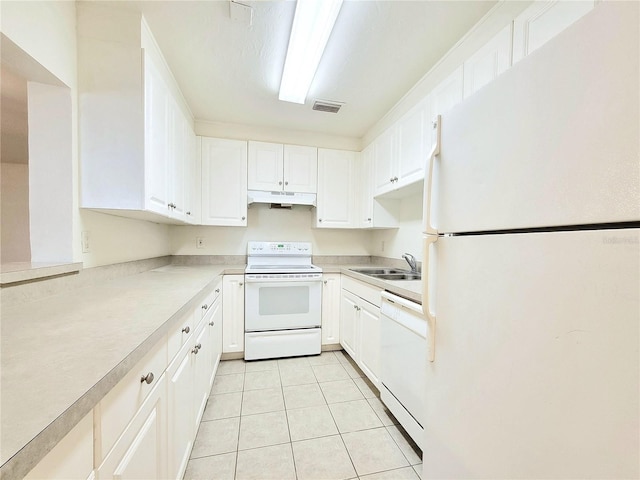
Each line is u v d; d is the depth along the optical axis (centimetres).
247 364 238
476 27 140
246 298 240
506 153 69
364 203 279
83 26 131
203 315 155
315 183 281
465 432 82
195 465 131
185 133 216
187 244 279
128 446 67
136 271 194
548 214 58
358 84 195
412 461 136
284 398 187
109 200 134
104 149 133
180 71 180
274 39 151
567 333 55
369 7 129
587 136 51
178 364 108
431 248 100
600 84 49
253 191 265
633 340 45
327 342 264
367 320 202
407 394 143
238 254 291
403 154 204
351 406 179
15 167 266
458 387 85
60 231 126
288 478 125
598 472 50
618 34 47
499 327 70
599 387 50
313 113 242
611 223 49
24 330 75
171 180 178
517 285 65
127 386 66
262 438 149
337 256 315
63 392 47
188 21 139
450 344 89
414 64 172
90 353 62
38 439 37
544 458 59
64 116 126
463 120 85
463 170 85
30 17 104
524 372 63
